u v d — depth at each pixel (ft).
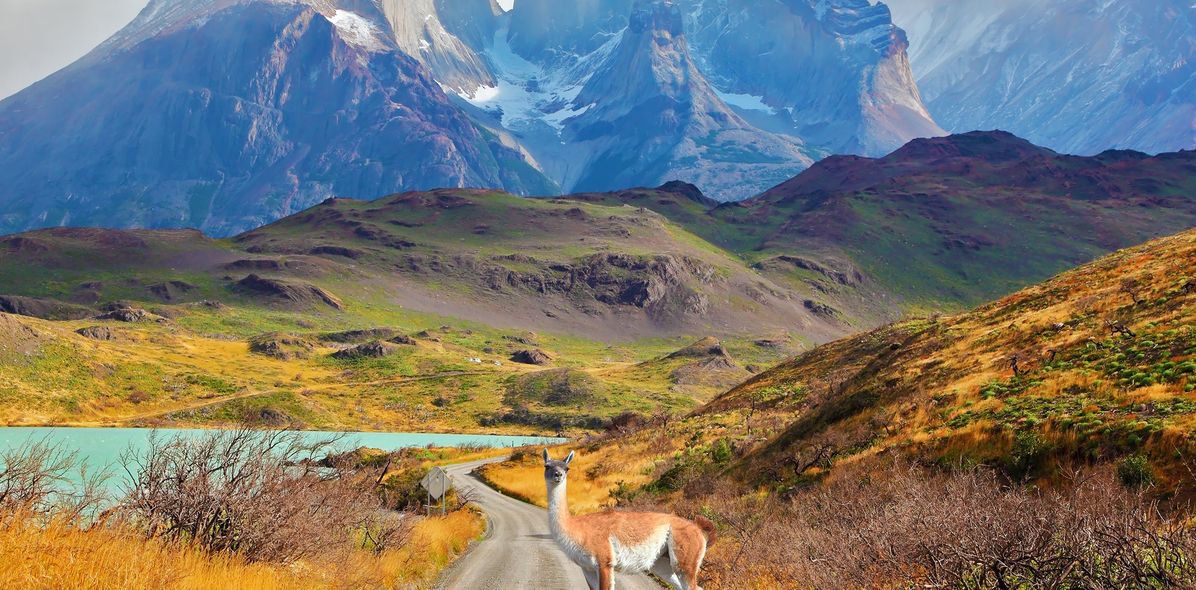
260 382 590.14
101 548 32.81
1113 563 29.45
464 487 195.21
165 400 511.81
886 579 39.68
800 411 199.82
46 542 30.58
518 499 191.21
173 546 38.50
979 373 122.42
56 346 522.47
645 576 71.15
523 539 110.42
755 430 189.37
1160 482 64.49
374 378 654.12
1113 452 72.74
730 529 86.12
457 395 595.88
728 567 62.95
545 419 544.62
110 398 492.13
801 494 94.53
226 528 43.83
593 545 35.09
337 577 47.96
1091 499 41.47
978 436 89.10
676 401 584.81
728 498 115.34
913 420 111.45
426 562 72.69
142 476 43.50
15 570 28.30
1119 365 97.45
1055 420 84.02
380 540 65.51
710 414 252.01
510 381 622.54
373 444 420.36
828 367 256.32
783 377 274.98
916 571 36.88
